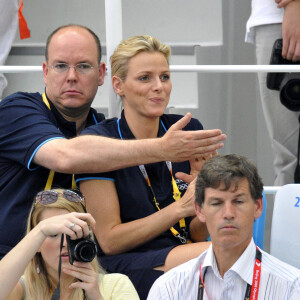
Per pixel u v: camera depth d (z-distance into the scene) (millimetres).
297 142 17375
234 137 20469
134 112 12953
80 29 13539
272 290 9727
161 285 10211
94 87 13438
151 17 21141
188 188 12094
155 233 12086
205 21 21031
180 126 11695
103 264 12258
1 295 10180
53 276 10914
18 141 12539
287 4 16016
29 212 12195
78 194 11180
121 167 12008
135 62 12773
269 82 16047
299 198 12922
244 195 9641
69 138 13492
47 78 13500
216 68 14070
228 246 9648
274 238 12938
